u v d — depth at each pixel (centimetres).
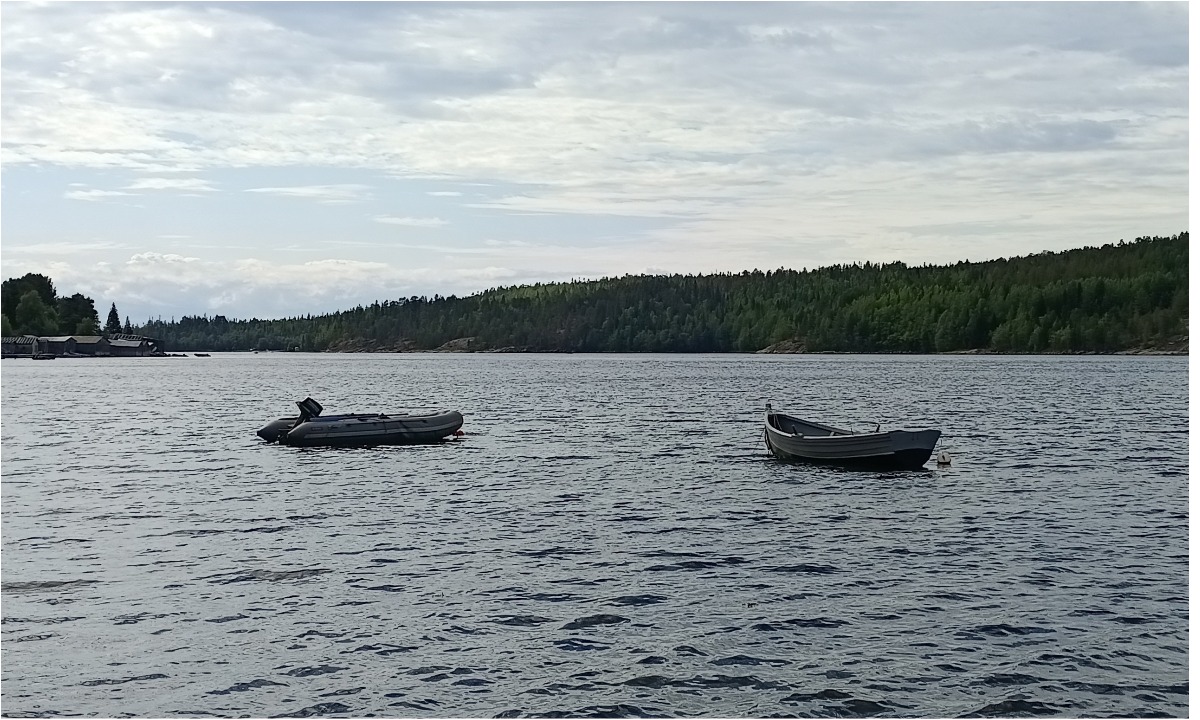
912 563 2656
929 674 1928
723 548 2833
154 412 7775
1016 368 16350
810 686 1884
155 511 3388
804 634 2123
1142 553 2747
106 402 8994
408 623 2194
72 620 2219
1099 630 2131
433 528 3102
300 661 1997
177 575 2559
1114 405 7962
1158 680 1894
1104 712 1784
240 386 12150
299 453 4972
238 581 2506
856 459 4347
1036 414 7138
